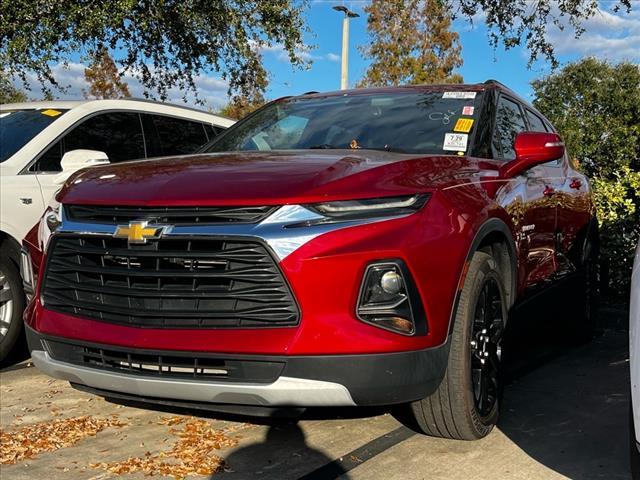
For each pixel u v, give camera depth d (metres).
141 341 2.96
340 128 4.39
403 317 2.89
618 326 6.82
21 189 5.15
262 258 2.83
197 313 2.91
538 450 3.43
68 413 4.04
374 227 2.90
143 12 10.42
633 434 2.35
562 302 5.17
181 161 3.61
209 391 2.89
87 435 3.67
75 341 3.15
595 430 3.73
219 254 2.88
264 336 2.81
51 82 10.61
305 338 2.77
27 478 3.13
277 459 3.32
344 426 3.75
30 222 5.15
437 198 3.15
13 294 5.07
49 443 3.54
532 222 4.21
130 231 3.02
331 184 2.96
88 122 5.93
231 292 2.87
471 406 3.33
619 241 7.95
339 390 2.80
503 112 4.58
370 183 3.03
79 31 9.64
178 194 3.02
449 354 3.19
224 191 2.98
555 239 4.75
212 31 11.50
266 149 4.39
